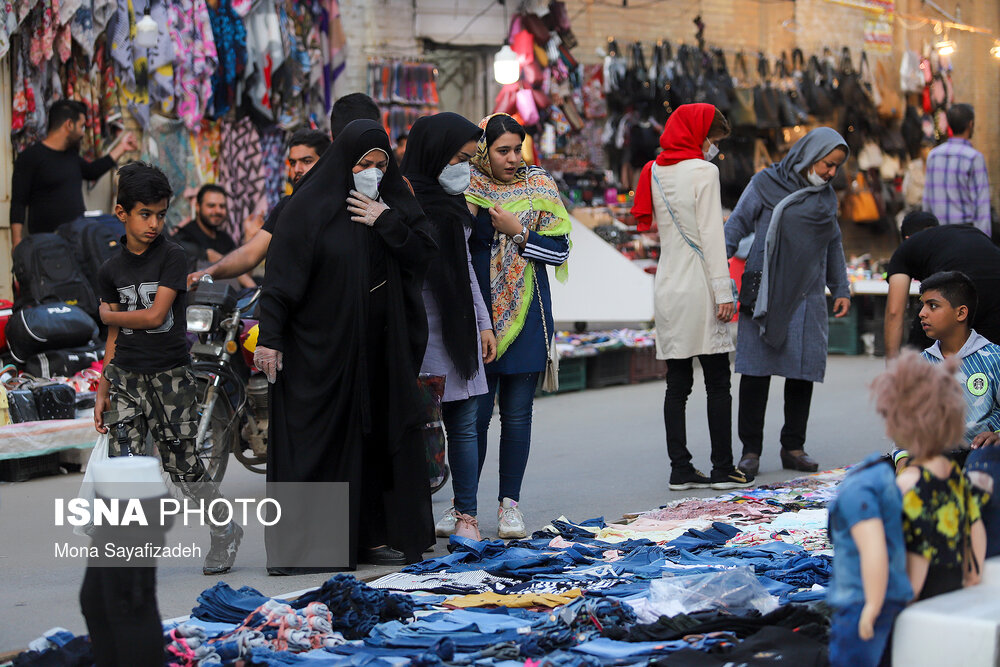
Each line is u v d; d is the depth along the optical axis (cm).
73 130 1180
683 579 540
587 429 1162
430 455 811
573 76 1666
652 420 1209
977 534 420
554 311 1520
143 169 622
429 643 488
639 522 741
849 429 1127
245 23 1315
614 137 1720
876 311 1733
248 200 1358
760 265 899
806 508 769
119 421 618
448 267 690
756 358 901
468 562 643
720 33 1916
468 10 1575
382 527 680
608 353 1476
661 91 1742
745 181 1806
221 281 807
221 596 559
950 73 2114
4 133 1206
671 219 855
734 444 1062
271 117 1350
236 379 788
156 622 428
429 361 696
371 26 1516
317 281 644
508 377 734
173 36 1270
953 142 1326
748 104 1814
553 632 496
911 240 757
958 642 375
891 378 407
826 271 927
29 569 668
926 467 404
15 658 478
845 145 884
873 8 1847
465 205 706
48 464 966
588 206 1655
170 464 634
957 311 608
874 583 379
